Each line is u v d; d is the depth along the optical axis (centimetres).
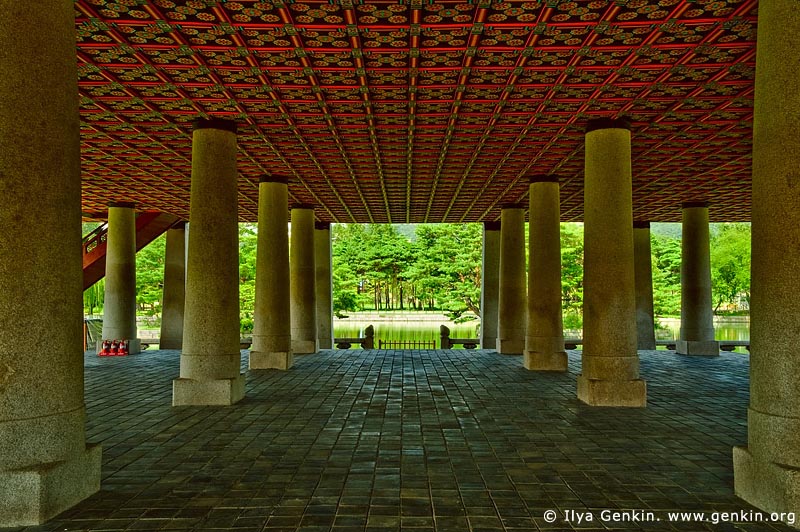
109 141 1336
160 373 1636
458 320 4028
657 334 3934
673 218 2605
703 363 1938
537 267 1750
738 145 1372
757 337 590
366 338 2772
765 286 580
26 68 549
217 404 1128
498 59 885
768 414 571
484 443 836
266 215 1745
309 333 2241
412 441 847
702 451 795
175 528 528
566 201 2212
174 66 912
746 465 602
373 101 1077
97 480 627
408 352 2266
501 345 2188
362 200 2241
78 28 784
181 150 1420
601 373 1144
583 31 790
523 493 623
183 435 882
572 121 1187
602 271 1154
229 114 1148
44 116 559
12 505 532
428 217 2745
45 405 559
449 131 1267
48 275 559
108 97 1048
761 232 587
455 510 573
